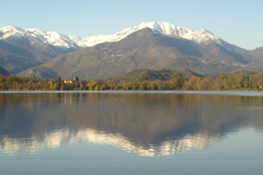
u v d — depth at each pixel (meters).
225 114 69.50
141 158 31.47
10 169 28.36
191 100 124.44
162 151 34.12
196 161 30.42
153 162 30.22
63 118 62.81
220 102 111.06
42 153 33.44
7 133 44.81
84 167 28.88
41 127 50.50
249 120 58.78
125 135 43.22
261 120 58.75
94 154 32.94
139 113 72.44
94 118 62.78
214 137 41.56
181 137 41.69
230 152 33.50
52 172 27.66
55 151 34.19
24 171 27.89
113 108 86.94
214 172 27.48
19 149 35.06
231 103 105.44
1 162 30.28
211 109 82.44
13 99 132.00
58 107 90.81
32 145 37.00
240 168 28.38
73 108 87.19
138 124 53.88
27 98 140.88
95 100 126.50
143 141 39.12
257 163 29.67
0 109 83.31
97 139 40.41
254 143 37.69
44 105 98.50
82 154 32.97
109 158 31.52
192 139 40.28
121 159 31.17
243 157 31.56
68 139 40.44
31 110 80.56
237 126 51.22
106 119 61.12
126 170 28.08
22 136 42.44
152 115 68.12
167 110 80.00
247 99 129.88
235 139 40.12
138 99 133.50
